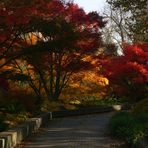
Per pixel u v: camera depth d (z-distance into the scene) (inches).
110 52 1553.9
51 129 908.6
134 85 1472.7
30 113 1011.3
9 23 758.5
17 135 648.4
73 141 684.7
